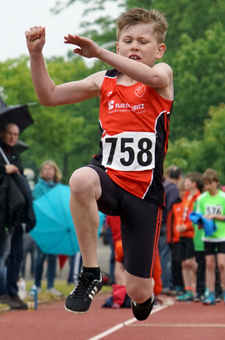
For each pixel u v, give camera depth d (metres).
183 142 46.41
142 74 9.30
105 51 9.25
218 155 44.41
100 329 16.61
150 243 9.97
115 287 22.69
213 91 48.19
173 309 21.58
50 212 23.17
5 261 21.81
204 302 22.91
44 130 65.69
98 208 9.83
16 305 20.97
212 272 22.97
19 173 20.25
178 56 48.84
